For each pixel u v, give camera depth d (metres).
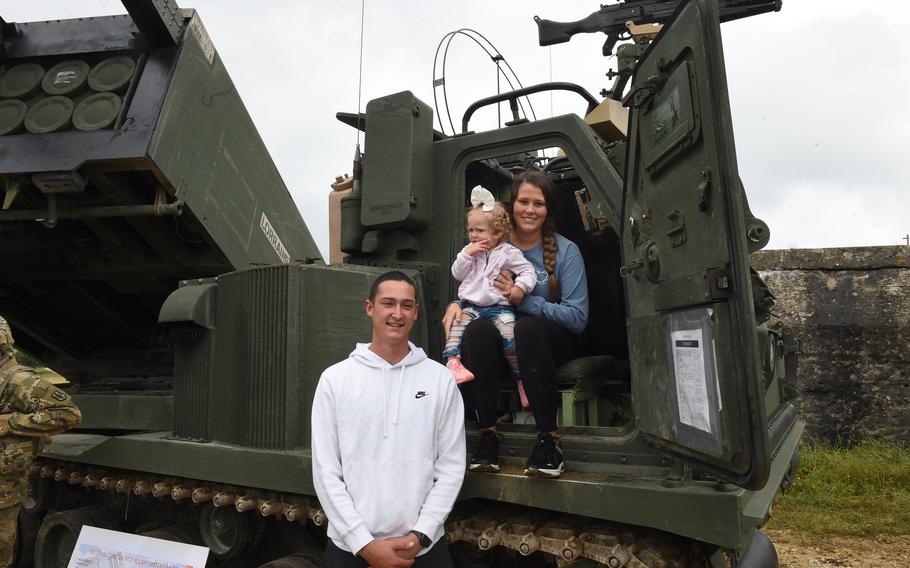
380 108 3.45
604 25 4.42
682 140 2.15
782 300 8.67
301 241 5.71
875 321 8.32
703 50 2.02
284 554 3.65
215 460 3.34
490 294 2.91
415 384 2.58
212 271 4.85
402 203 3.31
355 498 2.43
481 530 2.81
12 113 4.11
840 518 6.24
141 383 5.06
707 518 2.26
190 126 4.15
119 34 4.16
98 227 4.54
